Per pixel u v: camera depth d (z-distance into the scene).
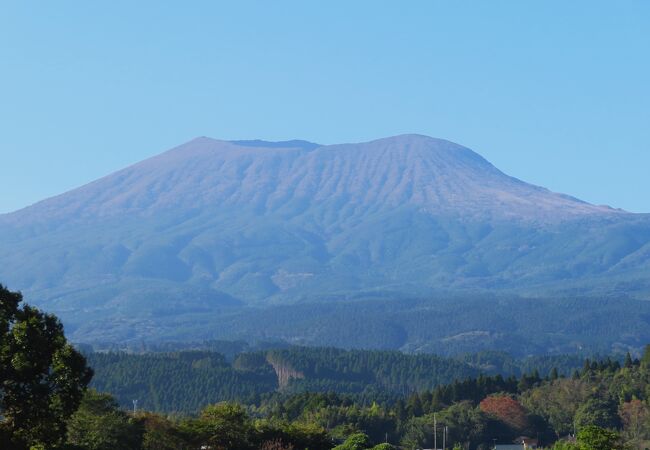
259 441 179.12
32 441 100.94
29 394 99.12
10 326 101.75
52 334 103.75
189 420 176.50
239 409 180.12
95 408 154.38
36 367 99.12
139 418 165.50
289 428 190.50
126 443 152.62
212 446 170.00
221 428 171.50
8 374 98.19
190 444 167.00
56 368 100.94
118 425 152.00
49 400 99.94
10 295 102.88
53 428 101.25
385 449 197.88
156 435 159.88
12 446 98.94
